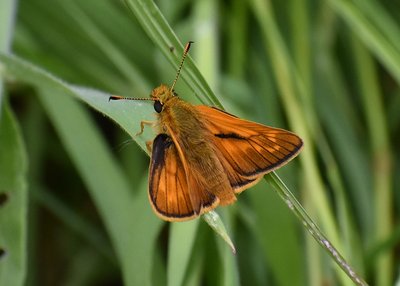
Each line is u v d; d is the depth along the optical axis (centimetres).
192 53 36
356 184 37
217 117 31
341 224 35
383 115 37
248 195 36
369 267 36
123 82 37
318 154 37
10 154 33
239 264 36
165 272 35
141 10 31
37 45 37
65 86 32
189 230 33
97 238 37
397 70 36
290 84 36
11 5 33
